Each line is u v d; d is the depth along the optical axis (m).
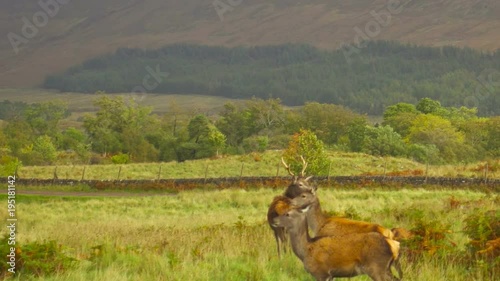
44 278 40.53
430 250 40.84
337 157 197.50
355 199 106.00
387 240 33.41
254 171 189.88
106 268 42.38
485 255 40.19
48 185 154.88
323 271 34.53
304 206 35.09
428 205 76.94
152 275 40.34
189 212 103.75
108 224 82.31
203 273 39.72
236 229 59.25
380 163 190.25
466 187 115.94
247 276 39.59
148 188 147.50
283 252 47.12
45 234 65.62
